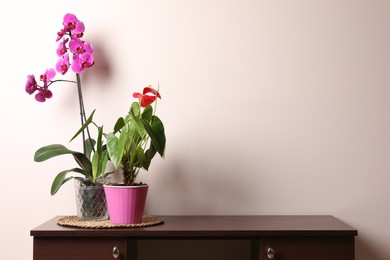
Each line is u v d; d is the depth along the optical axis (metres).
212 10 1.96
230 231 1.53
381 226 1.93
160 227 1.59
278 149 1.94
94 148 1.85
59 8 1.96
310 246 1.55
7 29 1.96
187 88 1.95
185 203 1.94
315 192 1.94
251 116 1.95
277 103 1.95
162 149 1.59
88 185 1.70
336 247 1.55
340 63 1.95
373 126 1.94
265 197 1.94
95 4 1.96
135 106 1.68
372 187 1.94
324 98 1.95
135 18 1.96
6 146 1.95
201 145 1.94
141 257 1.95
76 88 1.95
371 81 1.95
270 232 1.53
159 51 1.95
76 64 1.83
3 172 1.94
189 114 1.94
